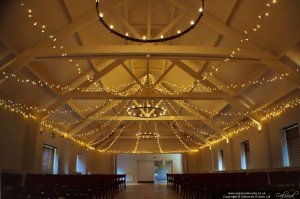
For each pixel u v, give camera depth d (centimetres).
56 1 633
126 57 714
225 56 705
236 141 1304
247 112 1006
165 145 2002
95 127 1595
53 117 1123
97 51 689
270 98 889
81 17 724
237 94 998
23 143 938
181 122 1675
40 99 946
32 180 738
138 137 1928
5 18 583
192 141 1931
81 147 1572
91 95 1002
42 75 840
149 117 1233
